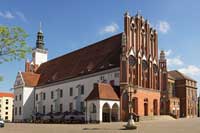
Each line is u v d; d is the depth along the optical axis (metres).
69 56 94.00
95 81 72.50
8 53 25.98
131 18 70.94
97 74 72.12
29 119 93.50
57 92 85.75
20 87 99.69
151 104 72.00
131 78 67.94
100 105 61.56
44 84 93.75
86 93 74.56
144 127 42.81
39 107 94.38
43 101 93.12
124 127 43.22
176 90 94.69
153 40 76.81
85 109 65.88
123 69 66.12
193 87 97.19
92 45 85.06
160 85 76.25
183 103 92.56
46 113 90.62
